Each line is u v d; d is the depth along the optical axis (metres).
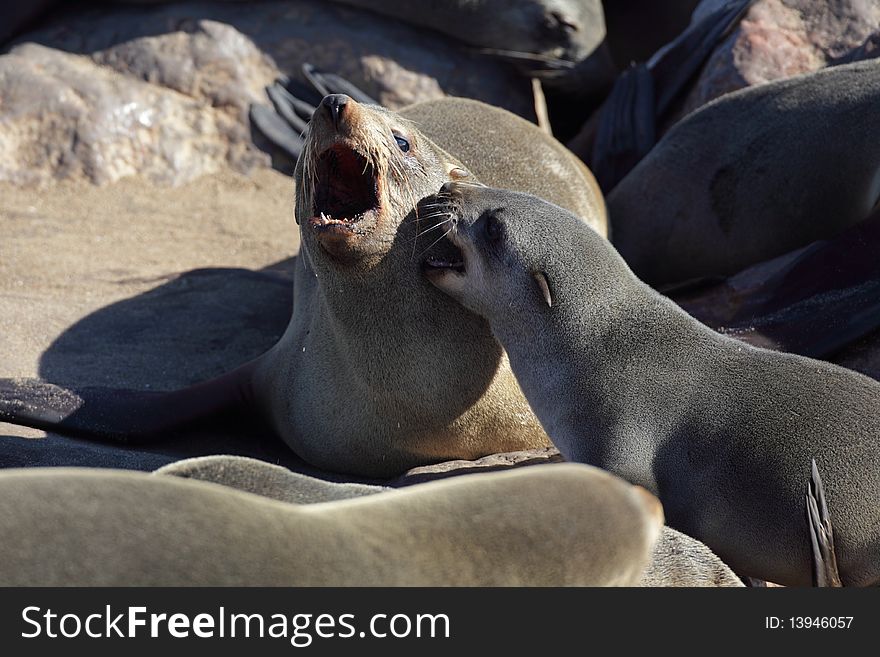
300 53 26.47
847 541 10.52
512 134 18.67
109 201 24.17
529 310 12.88
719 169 19.58
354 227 12.48
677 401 11.78
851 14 23.00
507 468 13.55
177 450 15.09
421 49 26.69
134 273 20.98
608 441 11.95
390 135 12.84
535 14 26.31
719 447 11.30
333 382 14.38
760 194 19.11
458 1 26.30
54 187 24.48
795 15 23.30
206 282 20.56
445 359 13.48
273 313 19.45
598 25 27.33
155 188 24.83
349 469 14.90
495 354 13.66
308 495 9.05
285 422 15.38
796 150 18.89
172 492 6.89
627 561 7.53
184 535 6.72
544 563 7.30
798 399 11.27
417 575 7.06
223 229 23.27
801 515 10.70
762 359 11.93
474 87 26.52
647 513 7.58
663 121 24.11
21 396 15.21
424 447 14.13
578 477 7.50
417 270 13.20
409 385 13.59
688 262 20.08
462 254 13.25
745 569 11.36
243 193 24.78
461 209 13.23
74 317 18.95
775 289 16.36
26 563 6.47
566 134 28.42
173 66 25.83
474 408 13.79
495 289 13.05
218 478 8.99
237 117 25.69
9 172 24.50
